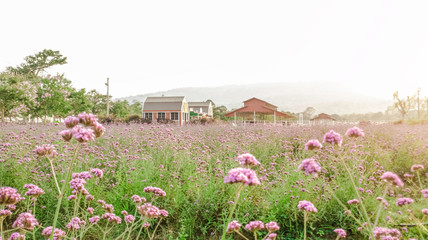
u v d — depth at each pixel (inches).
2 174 223.5
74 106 1642.5
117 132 467.8
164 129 487.2
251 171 87.7
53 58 2464.3
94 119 93.3
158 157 299.4
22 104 1334.9
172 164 281.9
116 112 2507.4
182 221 195.3
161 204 209.3
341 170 270.7
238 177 84.1
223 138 386.9
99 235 179.0
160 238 183.8
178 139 350.0
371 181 229.9
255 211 203.2
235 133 462.9
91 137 84.3
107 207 144.3
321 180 220.1
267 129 534.9
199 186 221.6
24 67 2410.2
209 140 424.8
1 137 383.9
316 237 181.3
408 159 327.9
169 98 2048.5
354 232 183.8
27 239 170.1
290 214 197.9
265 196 222.5
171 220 202.4
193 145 357.7
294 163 270.1
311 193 202.2
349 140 346.6
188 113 2139.5
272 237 111.8
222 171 232.7
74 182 133.1
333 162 278.7
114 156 299.7
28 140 337.4
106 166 261.1
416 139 402.0
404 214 184.5
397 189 235.8
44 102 1412.4
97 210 197.0
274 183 231.8
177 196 207.0
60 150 284.2
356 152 293.0
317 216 196.7
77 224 132.7
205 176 236.4
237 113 2303.2
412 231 167.2
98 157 279.1
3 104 1278.3
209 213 202.2
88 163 261.9
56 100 1425.9
